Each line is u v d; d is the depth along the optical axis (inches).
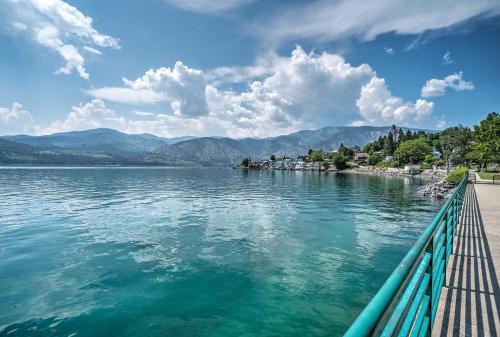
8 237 612.4
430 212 948.6
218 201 1239.5
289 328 288.7
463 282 231.0
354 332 46.0
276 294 355.6
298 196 1454.2
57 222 767.7
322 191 1753.2
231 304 333.1
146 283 386.3
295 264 453.1
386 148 7066.9
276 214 900.0
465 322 171.8
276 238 604.7
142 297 349.4
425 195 1488.7
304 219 816.9
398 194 1551.4
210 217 848.3
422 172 3846.0
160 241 580.7
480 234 387.9
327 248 535.8
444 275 226.8
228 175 4463.6
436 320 174.6
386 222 775.7
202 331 284.5
